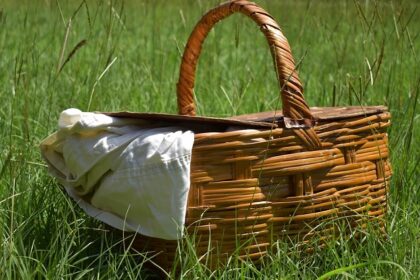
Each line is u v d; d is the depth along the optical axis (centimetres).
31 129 246
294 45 310
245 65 346
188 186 153
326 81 318
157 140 155
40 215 183
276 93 303
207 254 157
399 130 228
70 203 174
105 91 272
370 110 181
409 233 177
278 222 164
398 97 252
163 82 311
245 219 159
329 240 170
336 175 170
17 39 389
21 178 187
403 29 222
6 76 302
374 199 179
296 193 164
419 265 162
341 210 172
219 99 285
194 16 393
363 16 218
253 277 159
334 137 170
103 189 162
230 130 164
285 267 162
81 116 163
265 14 174
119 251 170
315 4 333
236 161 157
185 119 159
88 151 163
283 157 161
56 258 156
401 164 204
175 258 155
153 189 154
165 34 438
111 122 163
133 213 159
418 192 204
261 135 159
